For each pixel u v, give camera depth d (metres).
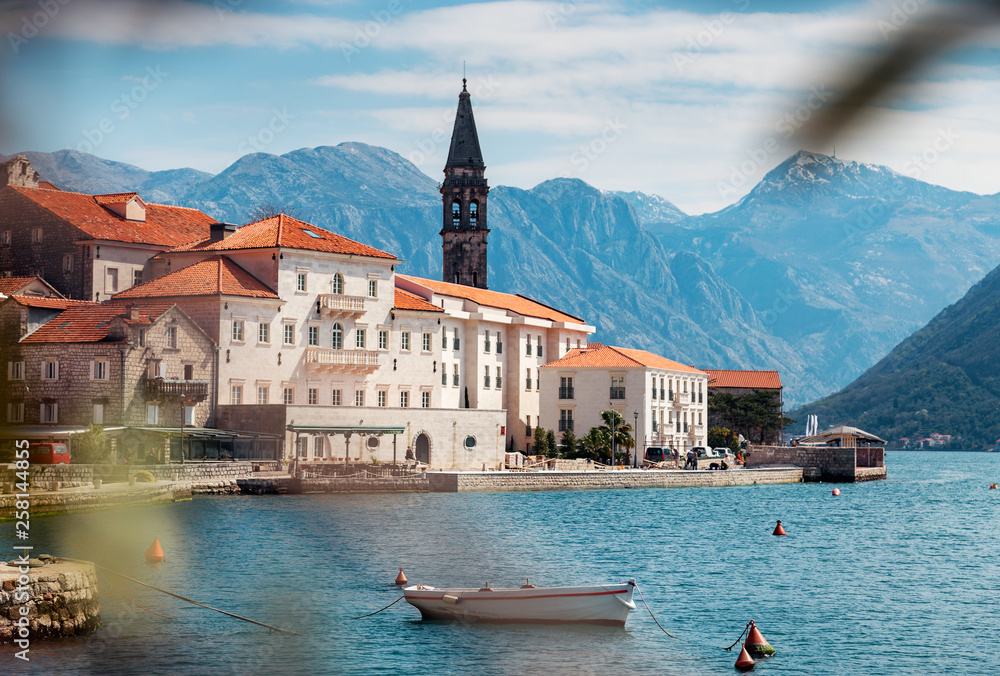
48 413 104.50
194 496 94.31
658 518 94.19
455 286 153.38
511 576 61.72
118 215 127.69
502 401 153.88
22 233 124.81
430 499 101.75
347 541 71.75
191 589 55.47
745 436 196.12
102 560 61.75
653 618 51.28
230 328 111.56
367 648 45.41
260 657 43.75
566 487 120.12
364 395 124.56
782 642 47.31
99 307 108.56
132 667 41.44
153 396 103.75
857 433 174.38
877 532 88.62
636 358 154.75
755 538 81.81
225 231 125.12
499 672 42.47
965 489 148.00
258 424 109.06
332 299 120.25
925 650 46.22
